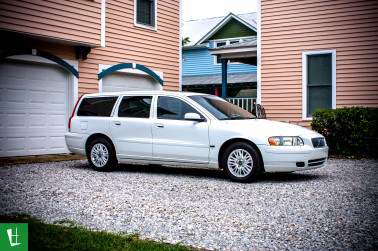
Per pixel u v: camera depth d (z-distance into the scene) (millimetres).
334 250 3775
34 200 5797
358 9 12242
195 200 5812
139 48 14172
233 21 27141
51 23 10492
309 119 13023
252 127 7199
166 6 15430
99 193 6277
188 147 7609
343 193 6172
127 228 4539
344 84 12508
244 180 7105
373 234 4215
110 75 13273
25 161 9875
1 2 9430
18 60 10477
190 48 29141
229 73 27734
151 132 8031
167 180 7453
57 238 4004
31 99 10984
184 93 8117
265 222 4719
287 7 13320
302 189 6508
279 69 13531
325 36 12742
